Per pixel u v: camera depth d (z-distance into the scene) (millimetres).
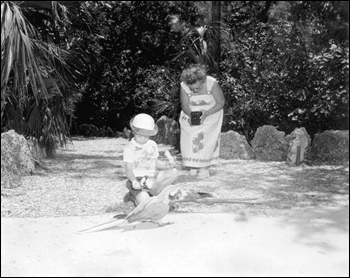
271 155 8508
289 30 9609
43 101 8250
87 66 9633
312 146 8289
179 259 3590
